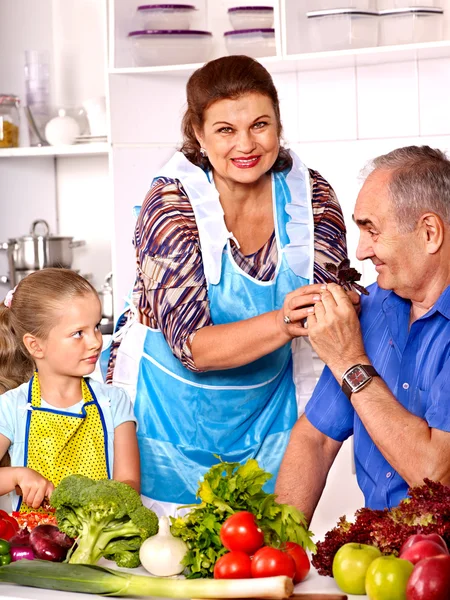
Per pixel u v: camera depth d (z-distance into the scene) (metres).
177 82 3.08
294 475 1.67
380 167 1.53
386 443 1.46
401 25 2.64
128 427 1.88
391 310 1.64
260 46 2.80
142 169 3.02
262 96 1.77
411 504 1.21
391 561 1.10
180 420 2.01
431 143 2.95
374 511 1.25
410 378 1.58
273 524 1.24
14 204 3.34
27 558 1.31
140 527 1.28
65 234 3.46
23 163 3.36
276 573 1.14
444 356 1.53
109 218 3.42
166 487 2.01
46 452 1.83
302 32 2.76
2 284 3.38
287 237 1.97
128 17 2.92
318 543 1.24
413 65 2.92
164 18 2.86
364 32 2.67
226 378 1.99
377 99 2.99
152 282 1.89
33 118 3.14
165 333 1.89
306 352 2.11
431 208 1.48
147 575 1.25
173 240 1.87
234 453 2.01
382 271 1.54
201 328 1.83
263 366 1.99
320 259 1.98
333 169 3.08
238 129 1.77
